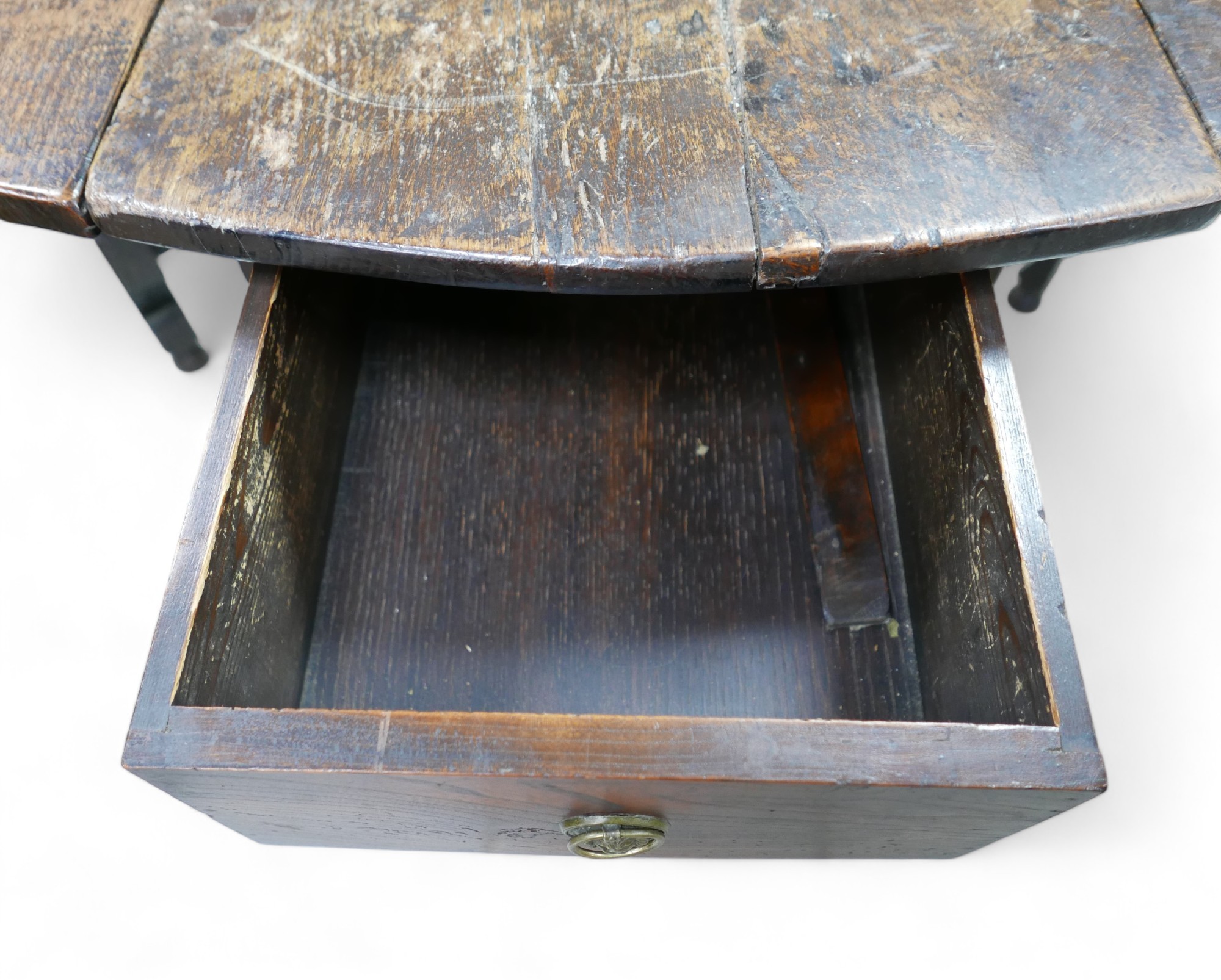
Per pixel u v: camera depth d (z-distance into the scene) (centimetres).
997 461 47
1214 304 75
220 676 46
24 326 73
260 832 54
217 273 75
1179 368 73
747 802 43
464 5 49
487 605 59
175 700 41
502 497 62
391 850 59
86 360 72
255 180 44
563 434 64
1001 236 44
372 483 62
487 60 48
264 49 47
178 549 44
